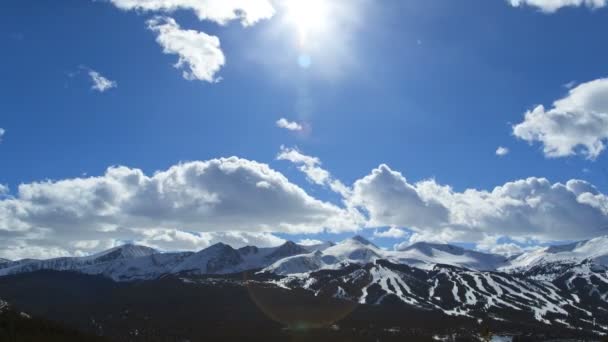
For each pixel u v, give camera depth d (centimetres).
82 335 17762
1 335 14825
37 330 16412
